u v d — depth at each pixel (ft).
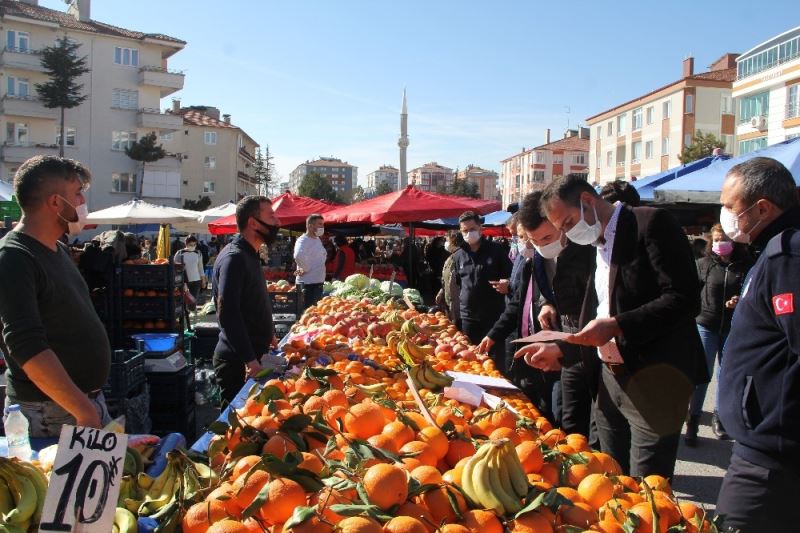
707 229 38.01
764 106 124.36
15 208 40.78
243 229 14.24
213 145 196.95
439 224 62.03
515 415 9.09
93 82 144.66
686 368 9.77
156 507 6.38
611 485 6.83
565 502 6.24
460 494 6.24
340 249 43.75
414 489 6.07
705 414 23.38
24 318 8.55
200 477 6.73
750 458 7.63
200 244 91.61
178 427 19.40
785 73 116.67
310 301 32.71
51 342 9.44
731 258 20.10
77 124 143.74
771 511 7.48
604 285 10.39
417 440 7.41
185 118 196.44
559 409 16.16
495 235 85.76
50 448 8.07
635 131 169.48
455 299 26.02
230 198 199.41
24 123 138.41
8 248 8.87
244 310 14.15
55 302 9.37
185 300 34.78
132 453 7.51
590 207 10.03
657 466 9.75
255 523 5.66
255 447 7.21
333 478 6.10
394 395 10.50
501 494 6.09
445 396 10.62
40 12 142.82
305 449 7.25
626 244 9.78
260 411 8.79
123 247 29.68
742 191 8.07
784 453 7.34
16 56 132.67
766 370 7.48
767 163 8.14
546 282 14.80
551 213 10.18
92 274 28.22
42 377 8.42
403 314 20.31
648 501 6.50
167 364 19.27
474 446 7.59
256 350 14.52
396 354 14.14
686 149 123.95
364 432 7.59
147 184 152.97
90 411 8.58
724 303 20.01
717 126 149.59
